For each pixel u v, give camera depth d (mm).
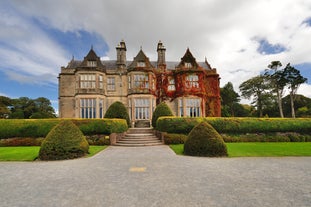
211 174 6168
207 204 3777
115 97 24891
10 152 10711
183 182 5289
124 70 25578
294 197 4188
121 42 26438
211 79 26406
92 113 22781
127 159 8789
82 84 23125
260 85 45781
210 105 25734
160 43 27938
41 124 14570
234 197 4172
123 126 16516
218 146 9633
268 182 5316
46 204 3855
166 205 3738
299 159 8852
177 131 15367
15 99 46375
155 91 25359
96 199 4090
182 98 24328
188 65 25844
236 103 52812
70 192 4555
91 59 23812
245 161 8383
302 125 16297
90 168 7109
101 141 14141
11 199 4160
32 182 5430
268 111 46625
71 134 9711
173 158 9031
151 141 14594
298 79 39719
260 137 15883
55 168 7199
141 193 4434
